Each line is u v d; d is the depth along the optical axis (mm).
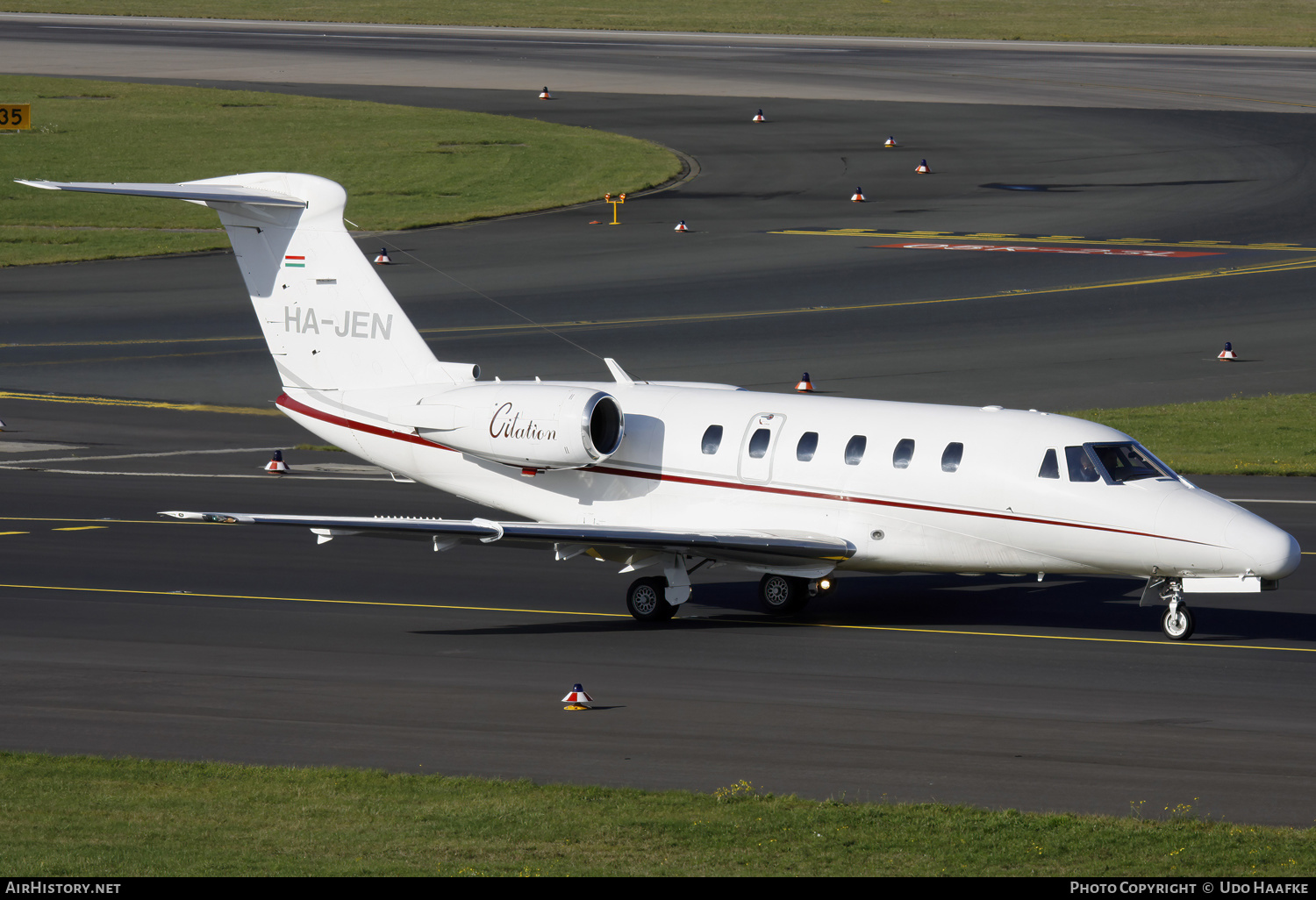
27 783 53156
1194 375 159875
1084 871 43719
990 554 80688
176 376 167125
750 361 165125
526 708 64938
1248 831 47906
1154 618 84812
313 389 95438
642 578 84688
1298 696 67312
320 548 103750
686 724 62312
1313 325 178625
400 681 69875
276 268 94812
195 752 58344
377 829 47531
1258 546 74375
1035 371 160625
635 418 88438
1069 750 58375
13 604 86688
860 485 82438
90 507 114812
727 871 43250
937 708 65000
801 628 82375
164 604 87250
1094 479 78312
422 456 92812
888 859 44750
